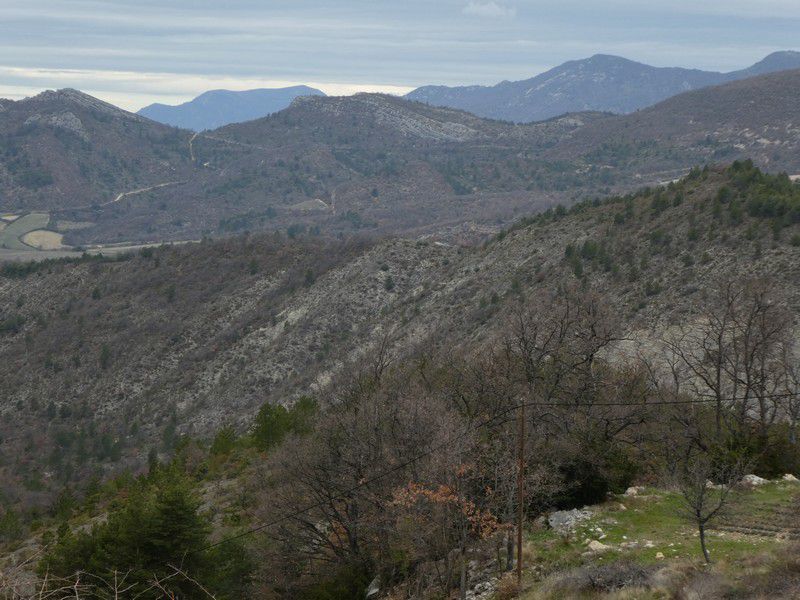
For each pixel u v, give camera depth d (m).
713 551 21.55
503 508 25.94
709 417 35.41
